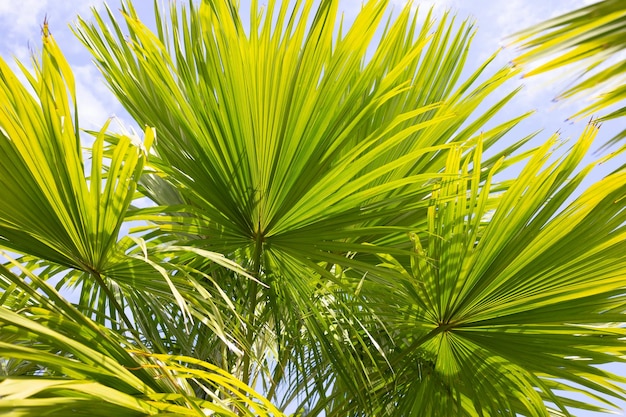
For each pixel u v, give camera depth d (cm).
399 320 271
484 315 258
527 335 256
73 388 170
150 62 259
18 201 215
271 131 254
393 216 285
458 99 289
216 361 288
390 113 300
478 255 254
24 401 168
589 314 251
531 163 247
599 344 253
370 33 253
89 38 275
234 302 279
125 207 217
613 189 237
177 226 256
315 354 268
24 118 208
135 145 209
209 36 253
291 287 269
